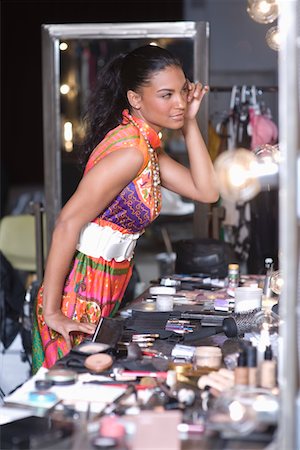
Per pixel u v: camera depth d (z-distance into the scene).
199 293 3.45
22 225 5.59
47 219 4.79
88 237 2.88
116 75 2.85
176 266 4.06
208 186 3.08
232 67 9.31
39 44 11.16
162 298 3.07
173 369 2.24
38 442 1.78
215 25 9.35
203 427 1.81
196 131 3.06
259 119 5.02
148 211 2.84
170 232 5.55
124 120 2.83
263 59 9.30
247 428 1.79
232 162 3.16
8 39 11.16
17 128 11.51
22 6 10.89
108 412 1.92
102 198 2.74
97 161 2.78
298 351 1.89
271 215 4.98
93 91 2.91
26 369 4.94
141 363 2.30
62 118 4.95
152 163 2.83
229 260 4.04
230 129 5.05
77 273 2.90
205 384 2.07
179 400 1.96
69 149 4.84
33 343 2.99
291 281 1.61
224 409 1.89
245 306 2.96
